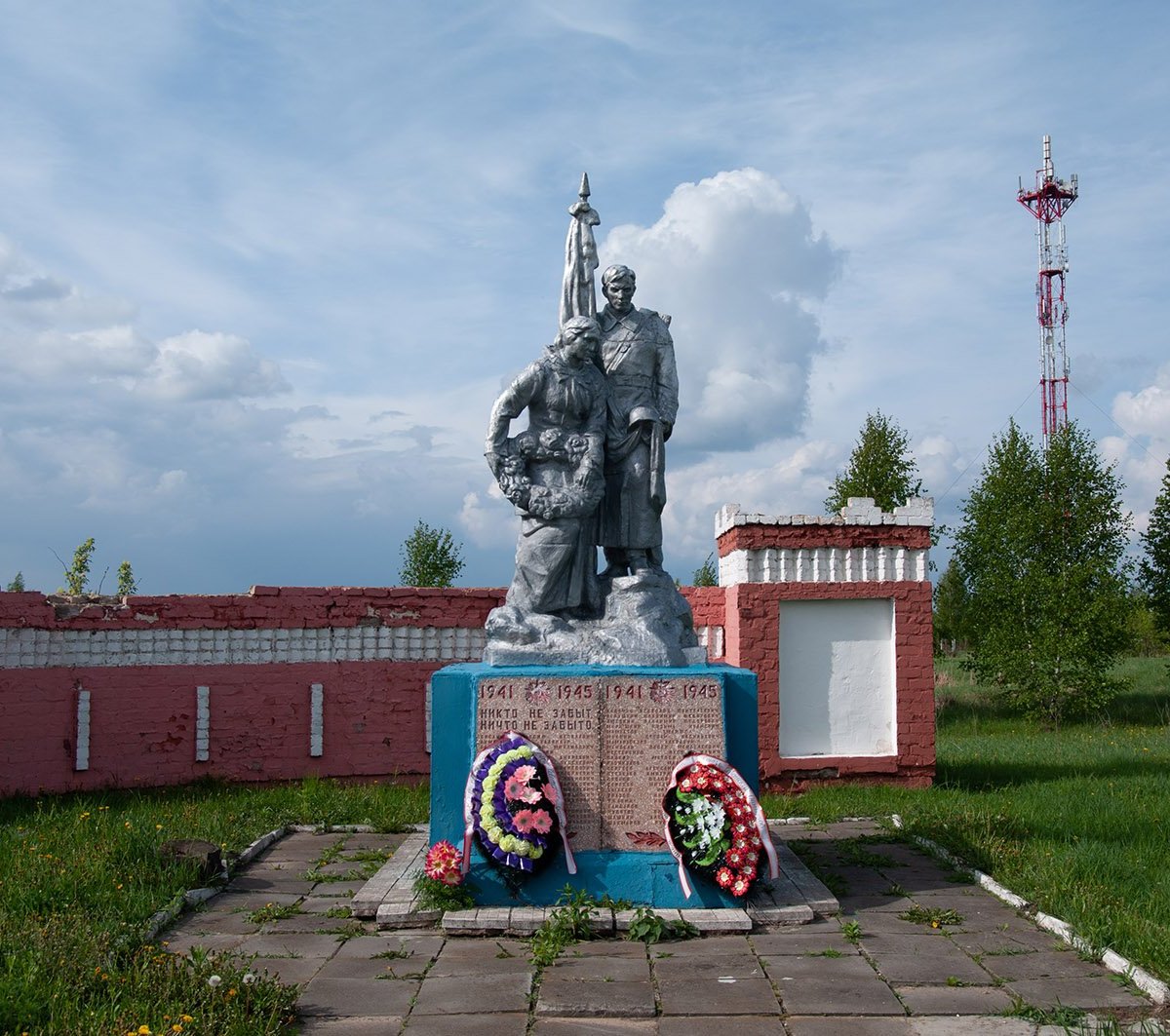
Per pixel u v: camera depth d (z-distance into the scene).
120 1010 5.14
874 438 26.77
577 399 8.32
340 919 7.13
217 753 12.97
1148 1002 5.59
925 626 13.89
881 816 10.92
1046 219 28.78
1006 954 6.40
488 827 7.03
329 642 13.42
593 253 8.87
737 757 7.57
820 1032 5.26
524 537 8.31
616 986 5.82
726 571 14.48
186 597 12.98
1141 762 14.84
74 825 9.58
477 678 7.46
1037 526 23.50
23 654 12.22
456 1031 5.27
